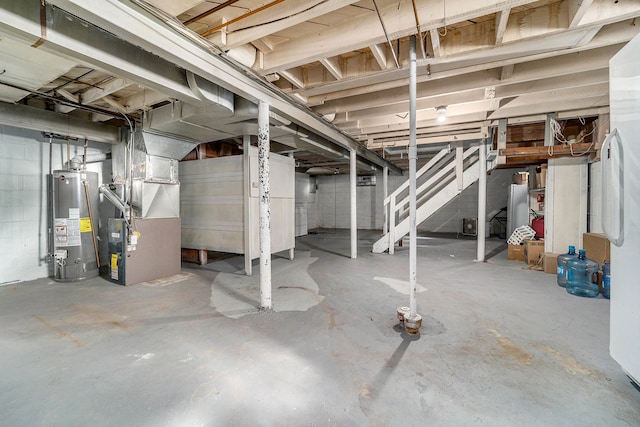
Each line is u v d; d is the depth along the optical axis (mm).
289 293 3146
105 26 1504
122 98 3281
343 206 10805
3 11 1350
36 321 2402
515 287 3312
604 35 1978
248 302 2863
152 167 3650
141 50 1993
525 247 4719
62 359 1843
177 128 3422
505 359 1819
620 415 1345
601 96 3066
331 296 3047
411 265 2184
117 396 1499
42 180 3752
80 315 2531
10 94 2619
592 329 2223
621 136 1420
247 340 2088
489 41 2018
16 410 1400
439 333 2178
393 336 2137
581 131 4012
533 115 3727
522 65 2547
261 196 2652
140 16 1578
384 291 3215
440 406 1418
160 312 2604
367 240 7527
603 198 1542
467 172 5008
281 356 1874
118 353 1913
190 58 1879
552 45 2002
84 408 1415
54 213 3508
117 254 3475
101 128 3662
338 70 2494
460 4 1649
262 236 2658
